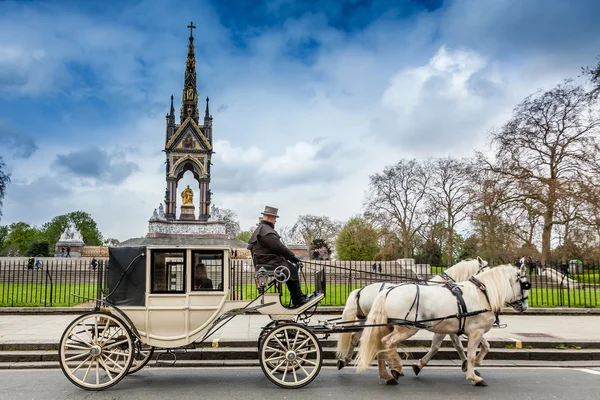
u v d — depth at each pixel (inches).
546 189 1327.5
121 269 341.7
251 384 341.1
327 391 321.4
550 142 1433.3
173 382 346.9
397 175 2290.8
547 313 673.0
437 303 339.6
